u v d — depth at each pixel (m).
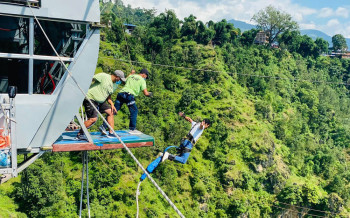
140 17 158.75
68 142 9.12
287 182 80.44
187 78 94.00
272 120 95.19
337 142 107.19
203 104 85.88
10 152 7.75
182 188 66.00
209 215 66.38
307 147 96.44
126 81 11.10
